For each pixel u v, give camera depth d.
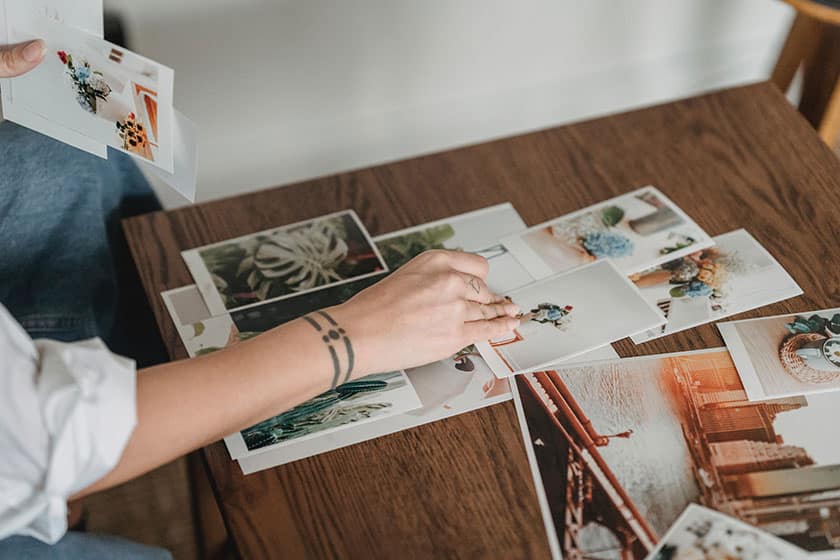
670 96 2.15
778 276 0.98
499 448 0.83
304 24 1.74
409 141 2.00
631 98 2.12
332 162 1.96
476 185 1.11
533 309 0.95
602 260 1.01
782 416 0.84
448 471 0.82
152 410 0.71
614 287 0.97
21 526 0.68
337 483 0.81
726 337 0.92
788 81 1.46
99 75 0.88
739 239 1.03
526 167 1.13
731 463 0.81
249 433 0.85
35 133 1.08
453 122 2.01
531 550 0.76
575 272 1.00
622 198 1.09
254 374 0.76
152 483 1.40
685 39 2.08
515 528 0.78
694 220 1.05
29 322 1.02
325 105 1.88
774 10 2.09
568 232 1.05
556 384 0.88
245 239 1.05
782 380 0.87
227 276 1.01
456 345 0.88
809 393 0.86
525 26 1.91
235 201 1.10
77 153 1.08
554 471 0.81
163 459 0.73
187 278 1.01
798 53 1.41
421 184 1.12
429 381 0.89
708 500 0.78
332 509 0.80
